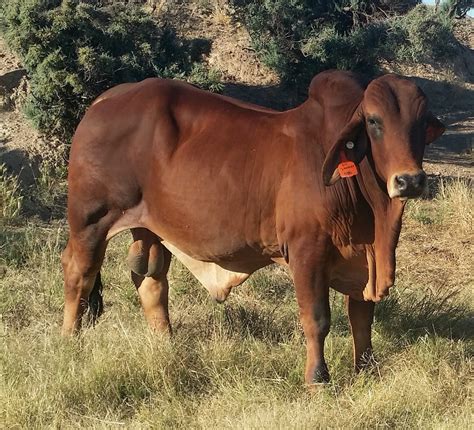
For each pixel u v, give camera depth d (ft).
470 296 29.96
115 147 25.58
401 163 22.13
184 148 24.90
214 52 61.31
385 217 23.13
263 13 54.70
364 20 57.11
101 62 41.37
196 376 24.13
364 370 24.43
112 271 30.55
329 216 23.21
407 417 22.45
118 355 24.20
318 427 21.74
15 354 24.34
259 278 30.14
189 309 28.27
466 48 88.28
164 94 25.46
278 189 23.88
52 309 28.37
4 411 22.44
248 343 25.43
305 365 24.29
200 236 24.86
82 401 23.18
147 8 62.34
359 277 23.94
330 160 22.62
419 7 56.39
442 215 38.68
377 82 22.66
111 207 25.91
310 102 23.94
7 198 36.19
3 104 45.47
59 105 41.27
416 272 32.86
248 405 22.75
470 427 21.75
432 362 24.49
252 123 24.61
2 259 31.37
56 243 32.19
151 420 22.45
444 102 72.84
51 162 40.86
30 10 40.96
